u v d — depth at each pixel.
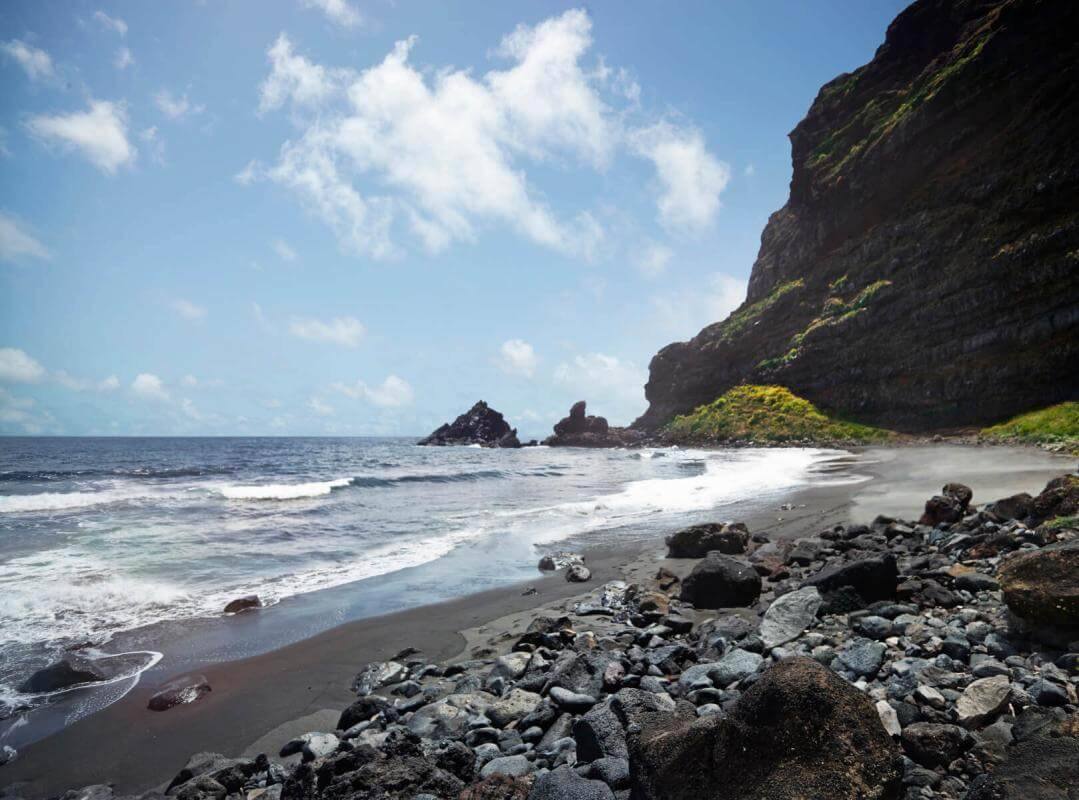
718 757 3.44
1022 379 36.34
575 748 4.80
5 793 5.12
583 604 9.68
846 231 59.97
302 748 5.49
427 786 4.17
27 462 49.84
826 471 26.58
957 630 5.71
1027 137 41.06
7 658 7.80
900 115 55.50
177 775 5.20
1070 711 3.93
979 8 58.47
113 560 12.83
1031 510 9.35
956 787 3.48
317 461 53.22
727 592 9.05
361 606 9.96
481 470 39.88
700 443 61.56
